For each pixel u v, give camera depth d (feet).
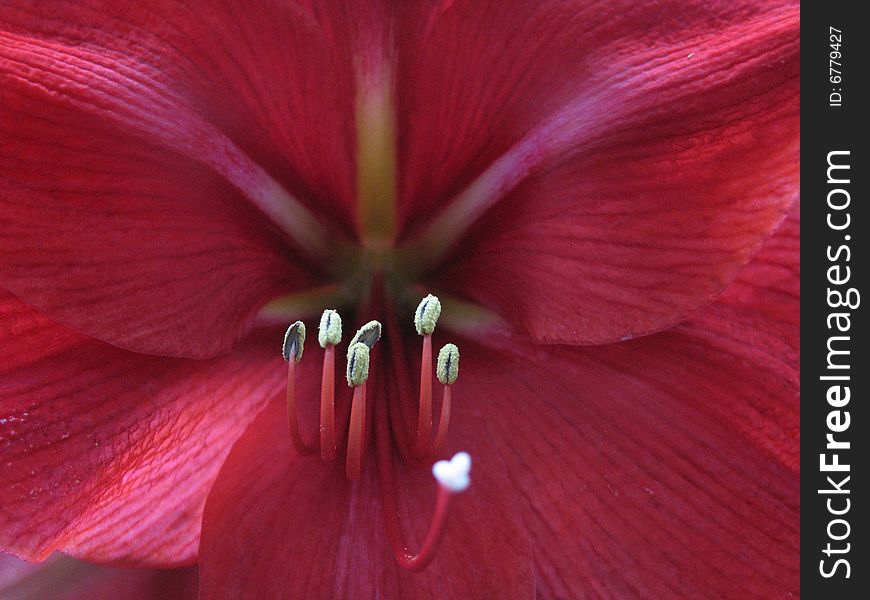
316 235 1.74
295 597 1.63
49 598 1.81
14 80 1.59
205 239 1.66
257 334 1.72
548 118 1.65
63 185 1.61
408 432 1.68
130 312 1.64
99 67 1.62
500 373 1.72
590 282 1.66
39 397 1.66
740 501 1.69
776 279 1.69
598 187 1.65
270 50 1.64
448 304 1.75
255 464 1.66
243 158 1.68
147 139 1.63
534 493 1.70
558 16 1.63
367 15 1.66
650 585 1.68
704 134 1.62
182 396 1.69
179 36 1.63
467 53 1.65
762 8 1.62
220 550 1.63
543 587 1.69
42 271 1.61
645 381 1.70
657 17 1.63
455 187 1.71
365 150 1.70
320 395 1.71
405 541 1.65
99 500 1.66
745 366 1.69
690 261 1.63
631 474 1.69
